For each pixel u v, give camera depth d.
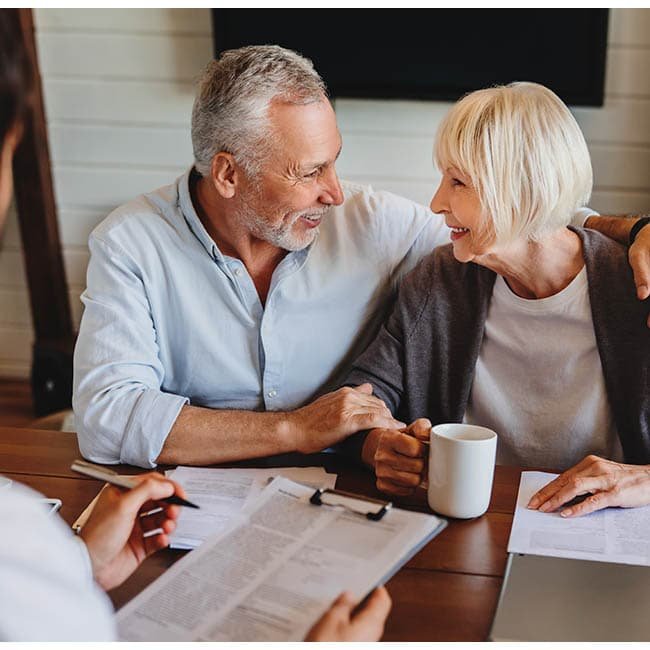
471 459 1.21
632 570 1.11
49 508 1.28
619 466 1.29
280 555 1.05
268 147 1.52
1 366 3.84
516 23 3.10
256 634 0.93
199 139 1.58
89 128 3.53
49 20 3.44
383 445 1.34
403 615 1.04
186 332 1.66
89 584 0.87
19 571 0.73
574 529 1.20
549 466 1.58
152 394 1.48
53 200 3.55
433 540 1.19
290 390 1.72
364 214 1.73
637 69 3.13
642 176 3.23
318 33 3.24
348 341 1.73
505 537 1.20
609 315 1.49
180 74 3.43
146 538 1.10
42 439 1.55
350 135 3.40
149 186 3.56
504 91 1.40
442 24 3.15
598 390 1.52
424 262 1.65
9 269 3.71
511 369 1.58
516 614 1.03
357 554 1.03
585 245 1.50
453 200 1.43
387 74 3.24
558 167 1.37
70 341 3.54
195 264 1.63
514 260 1.48
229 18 3.26
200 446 1.43
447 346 1.61
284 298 1.66
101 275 1.60
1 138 0.72
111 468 1.44
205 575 1.03
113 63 3.45
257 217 1.58
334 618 0.91
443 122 1.42
